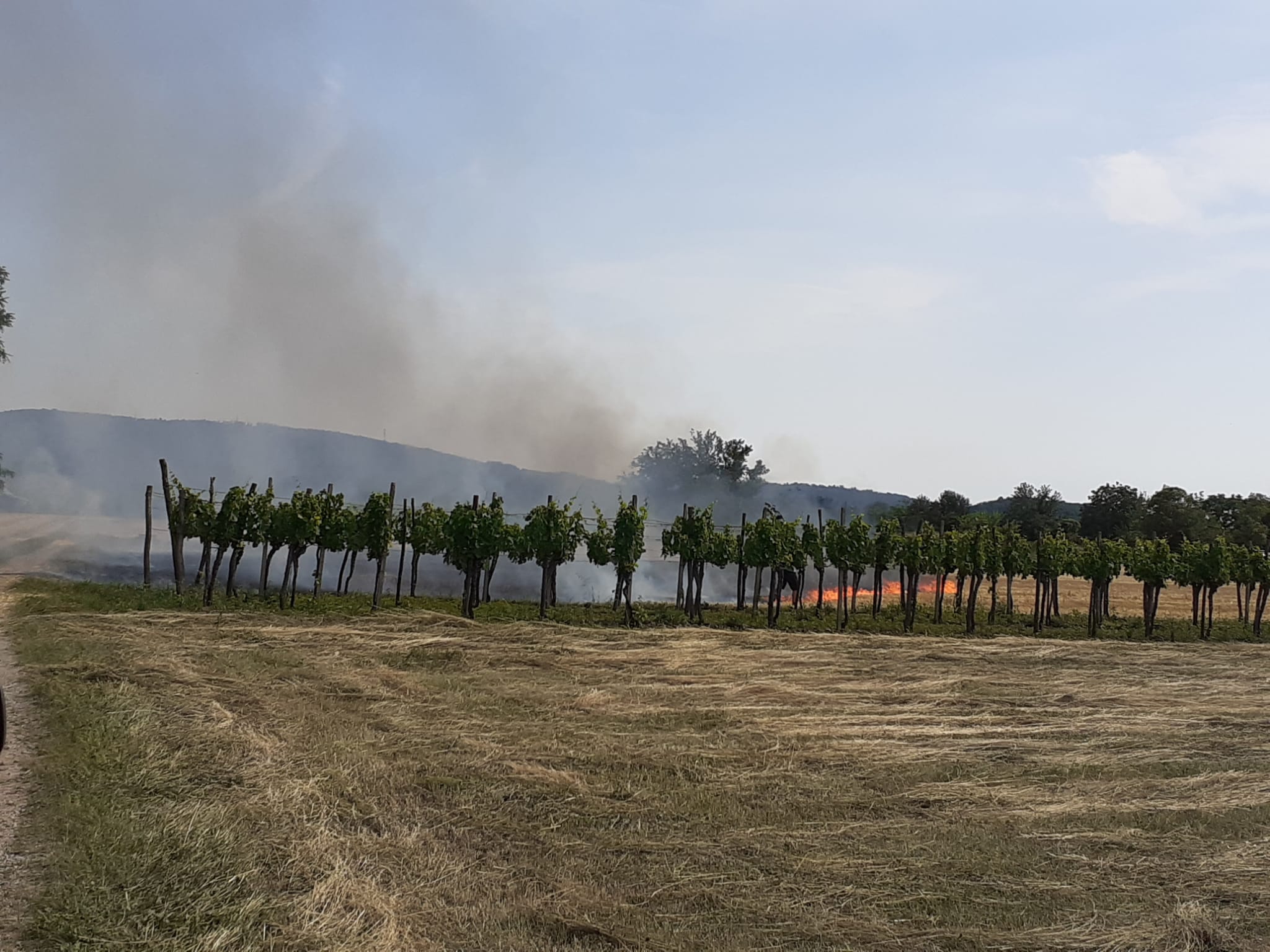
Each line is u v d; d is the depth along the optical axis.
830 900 9.41
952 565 41.22
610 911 8.79
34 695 15.77
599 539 40.19
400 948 7.61
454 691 19.48
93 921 7.52
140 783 11.16
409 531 42.50
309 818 10.69
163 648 21.78
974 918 9.09
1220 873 10.55
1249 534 75.00
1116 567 43.97
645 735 16.36
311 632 26.00
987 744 17.05
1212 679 27.31
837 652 28.97
